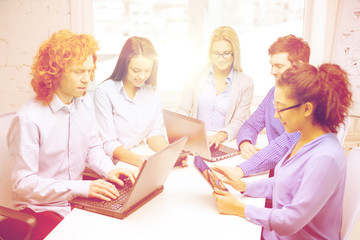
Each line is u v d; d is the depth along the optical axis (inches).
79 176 68.5
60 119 61.6
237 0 117.2
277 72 73.7
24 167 57.5
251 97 96.0
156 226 47.6
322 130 47.2
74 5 109.7
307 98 44.6
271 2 118.1
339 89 45.2
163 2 115.3
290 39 72.9
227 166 68.1
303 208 44.2
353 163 55.8
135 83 76.6
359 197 50.4
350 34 114.4
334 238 48.5
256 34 119.8
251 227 47.4
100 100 78.2
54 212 58.9
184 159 68.6
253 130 82.2
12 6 108.7
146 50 73.5
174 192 57.6
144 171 46.0
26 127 57.2
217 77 96.3
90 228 46.9
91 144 70.3
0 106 114.5
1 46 110.7
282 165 51.6
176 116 70.4
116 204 51.9
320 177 43.5
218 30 90.0
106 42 116.3
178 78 121.0
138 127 80.9
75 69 56.6
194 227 47.4
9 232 55.1
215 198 55.8
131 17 116.0
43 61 57.2
